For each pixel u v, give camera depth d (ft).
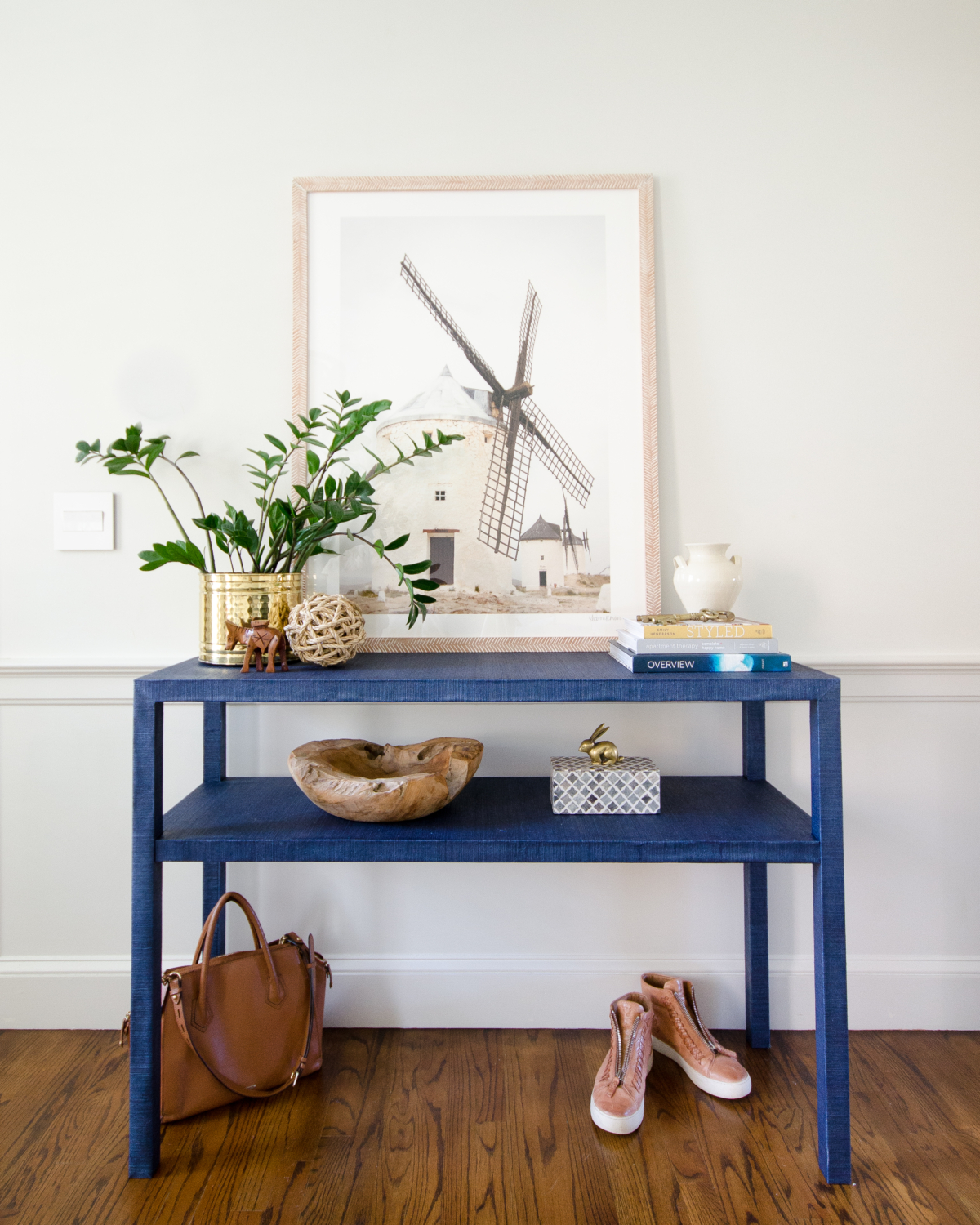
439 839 4.01
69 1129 4.33
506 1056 5.01
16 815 5.41
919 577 5.34
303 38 5.31
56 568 5.38
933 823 5.41
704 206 5.31
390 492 5.29
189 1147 4.17
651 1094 4.64
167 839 4.03
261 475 4.85
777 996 5.40
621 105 5.31
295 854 4.01
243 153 5.32
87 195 5.31
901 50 5.27
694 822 4.30
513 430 5.29
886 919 5.42
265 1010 4.54
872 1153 4.14
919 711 5.39
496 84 5.31
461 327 5.29
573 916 5.41
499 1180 3.93
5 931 5.42
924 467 5.32
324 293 5.27
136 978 3.99
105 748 5.41
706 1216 3.73
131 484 5.34
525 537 5.29
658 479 5.29
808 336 5.31
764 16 5.29
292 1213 3.73
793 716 5.42
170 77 5.31
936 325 5.29
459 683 4.00
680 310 5.34
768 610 5.35
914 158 5.28
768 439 5.34
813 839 4.01
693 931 5.41
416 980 5.37
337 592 5.29
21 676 5.37
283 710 5.41
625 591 5.27
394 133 5.32
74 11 5.31
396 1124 4.34
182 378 5.33
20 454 5.34
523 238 5.29
